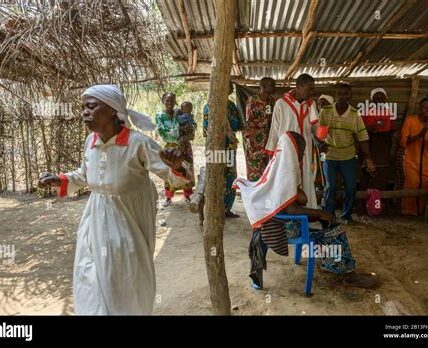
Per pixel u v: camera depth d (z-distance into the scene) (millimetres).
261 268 3590
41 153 7812
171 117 6609
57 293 3723
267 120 5668
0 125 7629
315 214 3445
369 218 6059
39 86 4977
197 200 4535
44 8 3998
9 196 7711
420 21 4707
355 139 5688
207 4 4359
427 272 4168
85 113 2363
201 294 3582
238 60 6340
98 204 2438
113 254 2348
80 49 4301
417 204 6176
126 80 4883
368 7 4340
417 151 6078
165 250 4793
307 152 4340
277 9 4508
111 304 2293
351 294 3551
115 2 4316
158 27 4941
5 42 4086
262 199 3414
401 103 6605
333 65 6625
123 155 2391
